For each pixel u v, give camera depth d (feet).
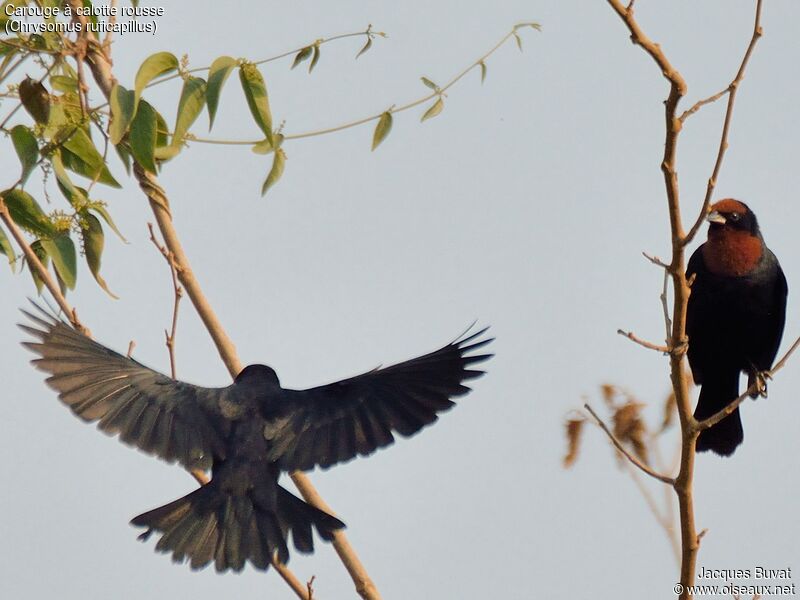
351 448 30.50
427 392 30.86
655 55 29.50
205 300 38.65
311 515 30.04
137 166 40.24
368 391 31.19
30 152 40.88
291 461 30.45
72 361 30.27
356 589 34.94
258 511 29.86
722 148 29.96
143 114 38.60
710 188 30.19
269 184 41.68
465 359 30.83
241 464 30.25
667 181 30.68
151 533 29.48
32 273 41.81
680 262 31.30
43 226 40.78
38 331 30.22
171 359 35.65
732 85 29.89
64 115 41.09
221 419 30.81
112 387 30.42
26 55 40.68
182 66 38.19
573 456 35.06
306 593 32.30
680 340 31.91
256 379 32.01
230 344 38.42
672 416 35.22
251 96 39.29
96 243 41.57
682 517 32.07
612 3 29.27
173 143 38.01
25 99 40.57
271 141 39.42
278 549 29.50
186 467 30.04
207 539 29.60
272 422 30.86
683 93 29.68
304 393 31.50
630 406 34.94
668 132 30.04
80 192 42.45
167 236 39.55
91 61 40.86
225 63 37.73
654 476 32.27
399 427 30.66
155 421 30.35
